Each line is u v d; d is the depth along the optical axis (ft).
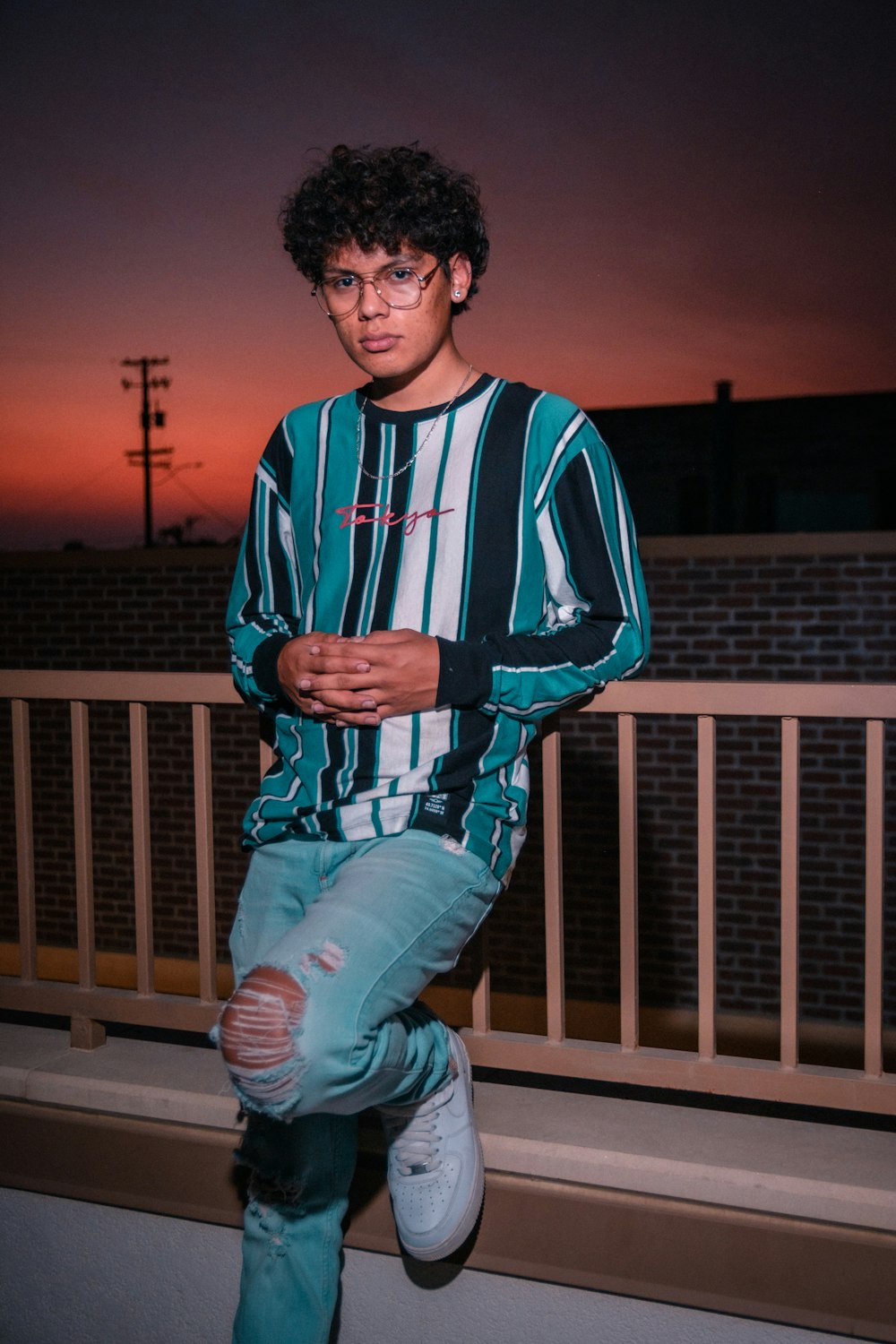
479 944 5.99
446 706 4.30
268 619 5.02
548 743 5.74
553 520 4.55
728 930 25.50
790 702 5.22
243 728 28.66
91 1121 6.16
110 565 29.55
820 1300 4.86
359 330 4.46
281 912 4.58
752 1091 5.42
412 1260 5.45
